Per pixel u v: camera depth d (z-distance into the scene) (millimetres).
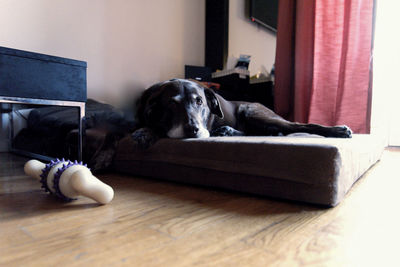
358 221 851
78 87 1408
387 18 2518
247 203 1042
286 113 2922
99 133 1707
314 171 988
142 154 1524
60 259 582
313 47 2635
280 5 2854
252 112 2125
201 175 1296
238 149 1171
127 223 807
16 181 1359
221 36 3246
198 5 3256
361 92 2404
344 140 1298
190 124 1446
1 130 2256
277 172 1069
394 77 2812
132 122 2170
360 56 2398
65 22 2139
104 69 2391
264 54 4133
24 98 1202
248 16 3670
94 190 946
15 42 1916
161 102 1611
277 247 657
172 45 2975
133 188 1273
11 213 886
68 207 957
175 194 1170
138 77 2656
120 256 598
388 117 2922
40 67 1248
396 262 588
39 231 738
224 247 651
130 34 2566
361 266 570
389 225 815
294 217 886
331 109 2566
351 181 1194
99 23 2336
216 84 2779
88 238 694
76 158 1570
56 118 1760
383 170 1779
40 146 1921
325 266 569
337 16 2502
